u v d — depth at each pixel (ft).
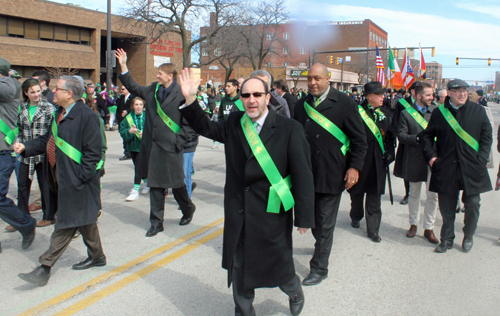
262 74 18.07
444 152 15.16
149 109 17.03
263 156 9.20
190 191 21.24
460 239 17.12
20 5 90.02
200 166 33.24
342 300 11.83
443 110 15.24
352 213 18.53
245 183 9.32
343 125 12.94
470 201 15.25
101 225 18.17
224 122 10.02
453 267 14.24
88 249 13.57
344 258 14.93
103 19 106.93
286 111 18.80
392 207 22.21
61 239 12.32
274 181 9.24
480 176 14.99
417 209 17.31
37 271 12.05
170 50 122.62
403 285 12.82
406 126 17.61
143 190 24.12
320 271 12.88
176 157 16.93
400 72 50.47
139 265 14.05
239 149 9.50
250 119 9.43
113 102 58.75
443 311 11.30
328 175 12.75
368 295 12.14
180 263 14.29
